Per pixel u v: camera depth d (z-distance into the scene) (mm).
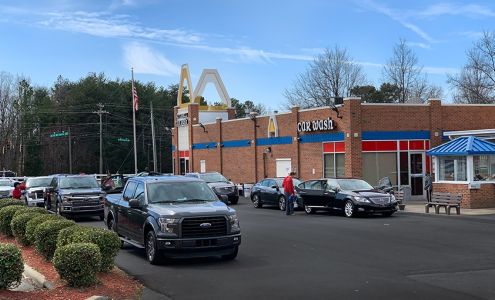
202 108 50719
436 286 8852
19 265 7852
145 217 11836
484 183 23906
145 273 10406
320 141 31766
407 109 30125
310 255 12242
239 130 40844
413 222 19141
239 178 40938
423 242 14039
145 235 11945
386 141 29719
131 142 82062
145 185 12648
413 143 30172
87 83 82812
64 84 89000
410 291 8516
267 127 37156
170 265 11273
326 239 14883
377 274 9938
